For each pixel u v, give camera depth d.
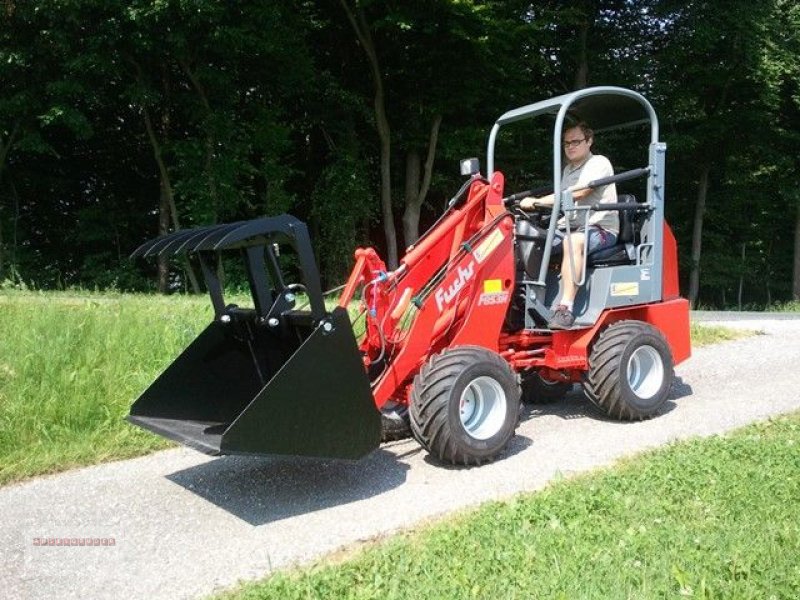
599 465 5.23
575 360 6.40
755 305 26.86
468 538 3.90
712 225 27.62
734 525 3.88
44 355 6.91
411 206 20.92
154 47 15.31
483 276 5.87
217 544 4.27
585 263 6.29
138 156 19.36
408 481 5.17
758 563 3.44
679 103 24.17
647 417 6.45
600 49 24.16
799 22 23.84
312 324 4.75
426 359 5.65
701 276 26.94
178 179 17.88
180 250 4.75
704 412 6.57
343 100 19.92
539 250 6.29
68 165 19.27
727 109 24.92
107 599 3.70
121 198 19.77
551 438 6.04
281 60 17.84
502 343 6.24
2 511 4.90
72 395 6.49
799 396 6.94
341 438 4.71
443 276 5.75
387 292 5.56
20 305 8.75
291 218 4.66
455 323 5.86
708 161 25.59
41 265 18.39
